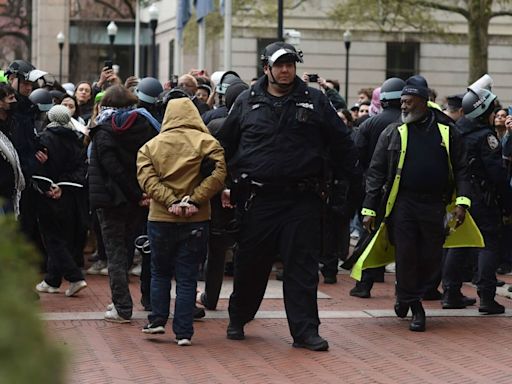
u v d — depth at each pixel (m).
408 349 18.55
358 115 36.03
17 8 133.62
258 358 17.47
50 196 23.03
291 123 17.81
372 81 88.19
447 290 22.89
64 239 23.64
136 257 29.11
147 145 18.34
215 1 77.00
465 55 88.69
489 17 63.94
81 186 23.62
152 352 17.73
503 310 22.45
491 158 21.86
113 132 19.88
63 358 5.92
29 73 26.53
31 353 5.81
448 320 21.59
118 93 20.45
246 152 18.02
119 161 19.94
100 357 17.19
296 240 18.08
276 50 17.73
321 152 18.09
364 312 22.36
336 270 27.08
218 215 20.97
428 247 20.31
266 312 21.89
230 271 27.77
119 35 119.88
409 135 20.27
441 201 20.44
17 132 21.53
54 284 24.08
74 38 123.81
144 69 111.44
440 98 88.69
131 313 20.33
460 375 16.61
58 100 28.94
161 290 18.89
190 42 79.81
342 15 69.00
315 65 87.31
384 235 20.80
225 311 22.00
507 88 87.94
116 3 123.19
